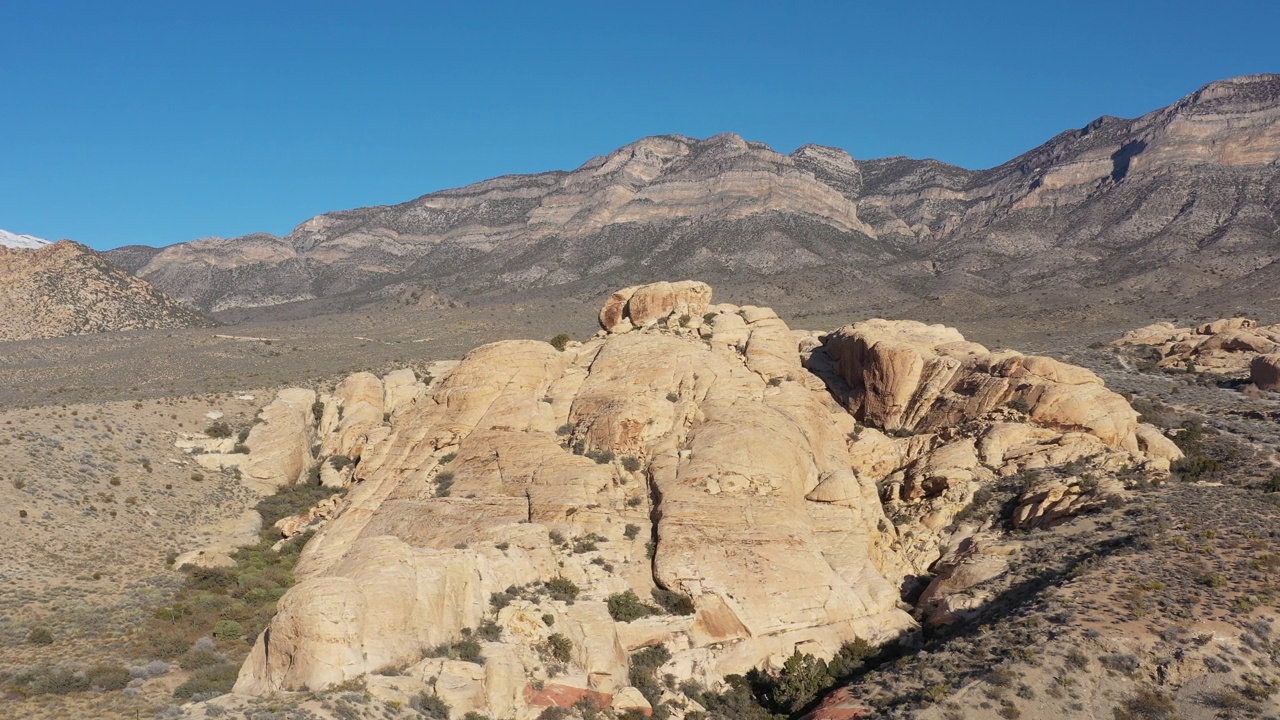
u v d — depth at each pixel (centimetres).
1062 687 3897
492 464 5941
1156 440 6041
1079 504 5409
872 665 4706
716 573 4962
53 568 5500
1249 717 3669
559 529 5325
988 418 6288
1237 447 6162
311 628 3822
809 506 5572
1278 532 4750
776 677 4688
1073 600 4397
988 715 3816
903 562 5609
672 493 5341
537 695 4116
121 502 6475
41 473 6400
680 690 4562
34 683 4012
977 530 5609
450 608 4356
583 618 4609
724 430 5719
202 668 4388
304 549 6084
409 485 6109
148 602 5278
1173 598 4284
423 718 3684
